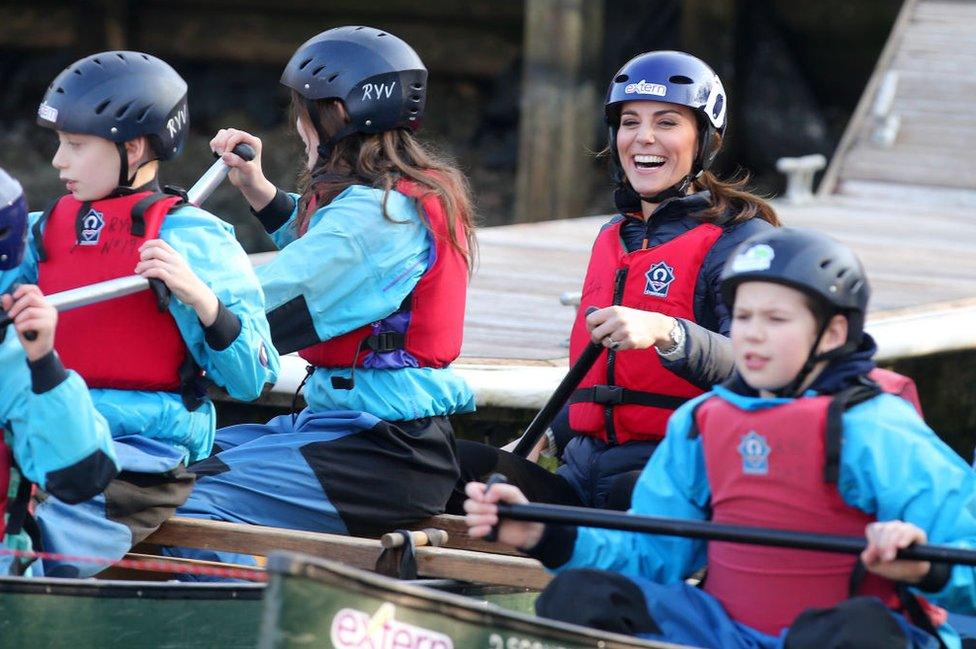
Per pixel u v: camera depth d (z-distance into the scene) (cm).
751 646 834
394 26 4109
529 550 858
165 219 1015
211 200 3759
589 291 1169
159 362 1019
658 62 1131
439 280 1124
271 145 3975
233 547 1059
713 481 853
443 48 4066
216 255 1015
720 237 1126
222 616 932
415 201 1113
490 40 4050
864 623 773
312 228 1106
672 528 823
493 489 846
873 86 3116
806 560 831
